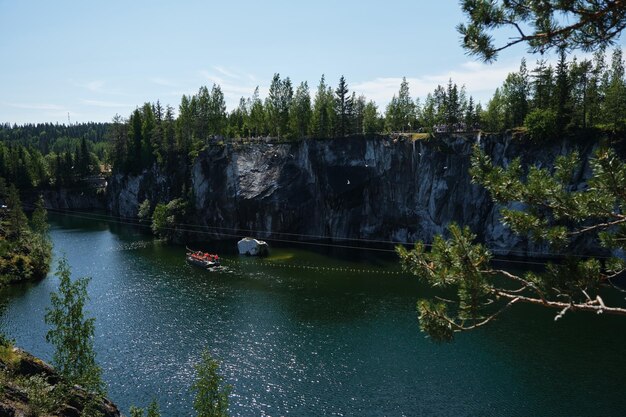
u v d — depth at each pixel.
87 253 100.06
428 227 106.38
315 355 49.62
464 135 102.25
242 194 120.62
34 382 25.56
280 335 55.06
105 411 30.47
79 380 24.97
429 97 124.31
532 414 37.97
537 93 102.62
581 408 38.59
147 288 73.88
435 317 12.69
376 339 53.41
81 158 193.25
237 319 60.34
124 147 171.38
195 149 137.12
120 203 160.38
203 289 73.44
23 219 98.44
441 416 38.16
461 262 12.03
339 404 40.06
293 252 102.31
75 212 171.25
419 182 106.62
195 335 55.09
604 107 91.69
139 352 50.28
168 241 114.56
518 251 91.25
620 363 46.00
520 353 48.72
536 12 10.23
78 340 25.30
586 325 55.25
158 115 170.62
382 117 145.50
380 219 113.12
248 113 163.62
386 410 39.09
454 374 44.88
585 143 84.31
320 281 77.75
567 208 11.18
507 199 12.18
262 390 42.34
